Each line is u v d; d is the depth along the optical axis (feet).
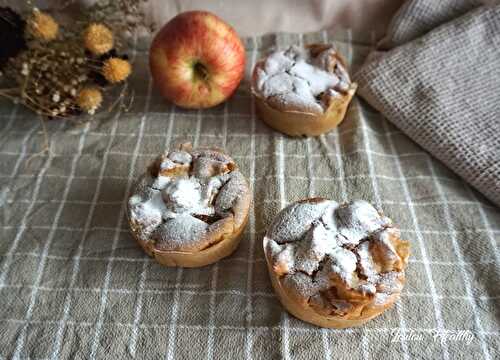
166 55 1.46
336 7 1.77
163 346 1.22
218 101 1.58
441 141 1.49
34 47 1.50
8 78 1.62
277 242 1.23
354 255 1.19
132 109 1.64
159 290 1.30
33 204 1.43
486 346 1.22
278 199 1.44
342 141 1.56
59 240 1.37
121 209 1.43
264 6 1.75
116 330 1.24
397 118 1.56
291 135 1.57
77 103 1.52
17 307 1.27
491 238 1.37
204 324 1.25
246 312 1.27
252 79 1.53
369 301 1.13
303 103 1.45
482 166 1.43
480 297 1.29
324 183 1.47
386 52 1.67
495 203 1.43
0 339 1.22
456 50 1.59
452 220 1.41
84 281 1.30
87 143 1.56
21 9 1.69
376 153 1.53
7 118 1.62
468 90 1.54
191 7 1.75
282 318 1.26
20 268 1.32
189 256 1.25
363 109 1.63
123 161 1.52
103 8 1.61
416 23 1.67
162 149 1.55
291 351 1.21
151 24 1.64
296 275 1.18
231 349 1.22
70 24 1.68
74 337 1.23
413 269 1.33
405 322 1.25
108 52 1.55
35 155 1.53
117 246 1.36
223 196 1.28
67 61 1.51
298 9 1.77
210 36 1.44
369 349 1.22
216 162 1.34
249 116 1.62
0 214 1.41
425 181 1.49
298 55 1.57
